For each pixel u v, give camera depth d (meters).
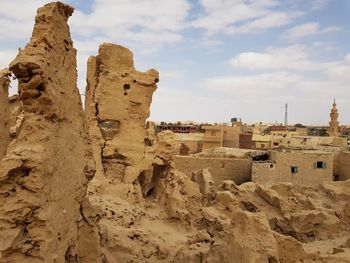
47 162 9.09
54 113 9.84
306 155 34.53
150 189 25.69
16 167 8.67
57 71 10.46
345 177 35.97
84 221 11.98
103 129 24.17
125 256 16.34
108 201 20.25
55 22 10.31
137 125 24.52
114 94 23.81
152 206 23.66
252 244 12.81
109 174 23.59
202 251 15.55
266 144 62.47
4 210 8.62
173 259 16.55
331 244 22.33
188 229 21.98
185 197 23.84
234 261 13.16
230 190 26.98
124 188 22.55
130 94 24.27
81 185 11.71
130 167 23.70
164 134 24.88
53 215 9.30
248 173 35.62
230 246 13.60
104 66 23.88
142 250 17.14
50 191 9.34
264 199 26.45
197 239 17.66
